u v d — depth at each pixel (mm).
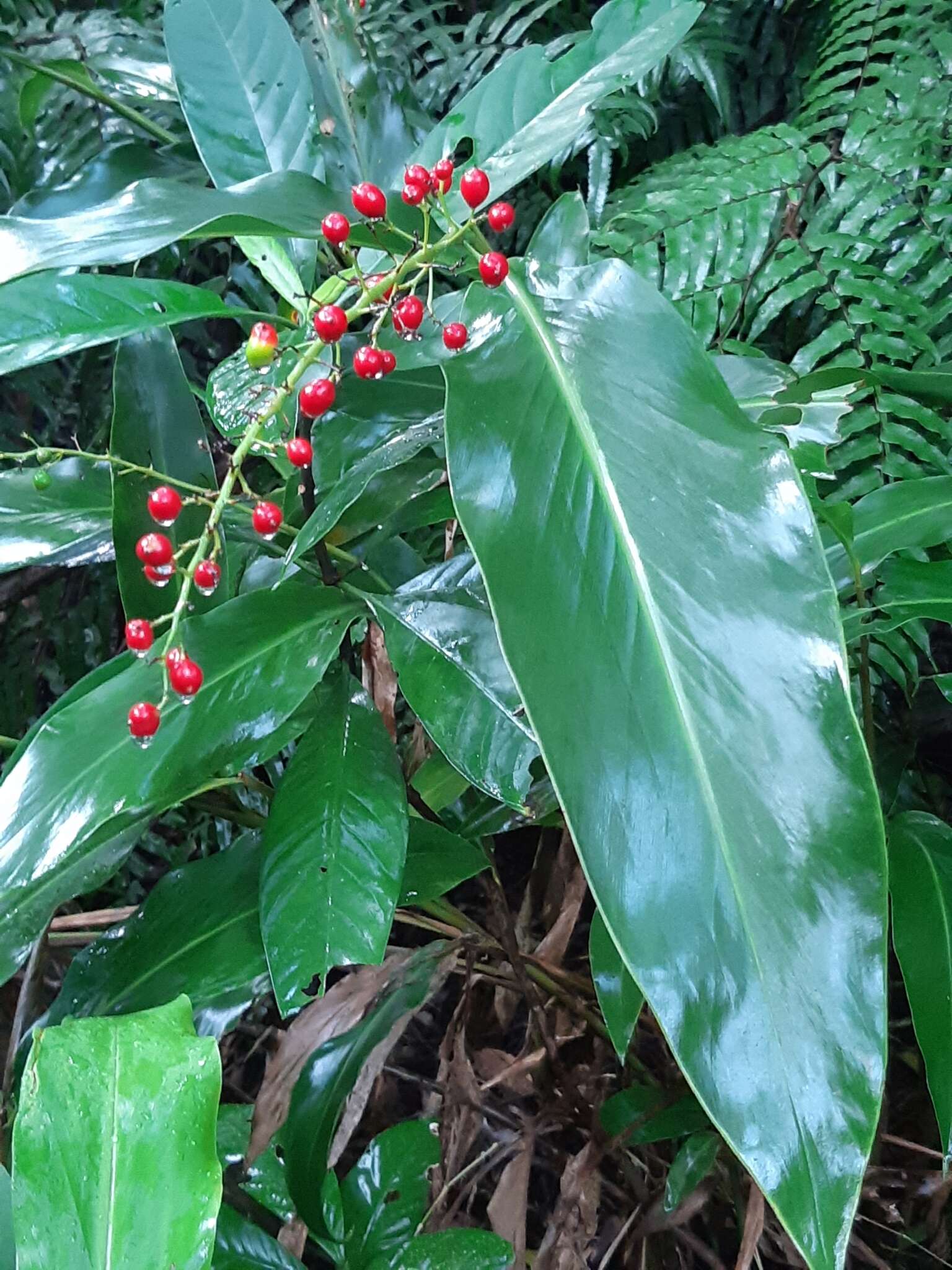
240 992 394
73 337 282
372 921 333
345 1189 485
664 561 244
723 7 803
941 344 611
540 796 418
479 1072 576
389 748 370
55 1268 223
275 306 664
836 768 221
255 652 346
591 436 262
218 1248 426
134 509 371
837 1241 188
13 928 364
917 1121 560
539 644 231
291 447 316
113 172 494
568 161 821
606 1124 478
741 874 214
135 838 390
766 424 364
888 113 672
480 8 946
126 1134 237
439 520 421
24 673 824
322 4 461
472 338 296
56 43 750
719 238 643
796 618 236
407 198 295
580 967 696
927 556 522
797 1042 202
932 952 343
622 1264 539
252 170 422
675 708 227
